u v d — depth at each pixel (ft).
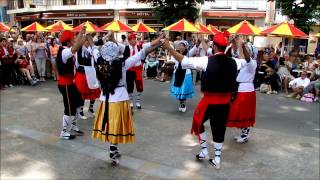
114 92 14.20
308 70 34.35
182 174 14.40
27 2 85.61
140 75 25.13
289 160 16.21
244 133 18.20
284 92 34.81
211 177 14.17
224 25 65.57
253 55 17.22
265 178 14.25
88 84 21.43
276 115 25.31
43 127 20.39
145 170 14.74
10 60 34.30
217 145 14.97
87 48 20.76
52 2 79.66
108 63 13.99
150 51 14.29
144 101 28.30
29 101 27.48
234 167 15.23
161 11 51.29
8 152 16.53
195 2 52.75
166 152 16.75
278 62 36.55
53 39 40.01
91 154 16.37
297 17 44.65
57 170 14.67
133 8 69.62
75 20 76.74
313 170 15.16
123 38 29.09
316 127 22.33
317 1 43.32
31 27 44.11
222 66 14.16
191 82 24.47
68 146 17.33
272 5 61.72
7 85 34.27
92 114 23.32
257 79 35.12
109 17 72.59
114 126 14.25
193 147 17.49
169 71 39.99
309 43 60.44
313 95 30.71
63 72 17.66
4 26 48.08
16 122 21.39
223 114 14.65
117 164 15.24
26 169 14.73
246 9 63.41
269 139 19.15
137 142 18.06
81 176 14.16
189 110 25.44
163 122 21.95
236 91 16.57
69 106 18.03
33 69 36.94
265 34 36.96
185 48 23.48
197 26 41.83
